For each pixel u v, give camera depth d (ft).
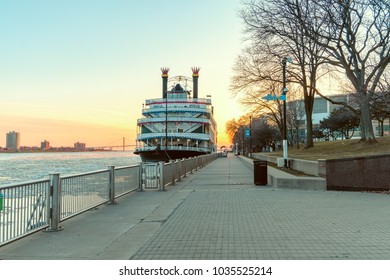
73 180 25.82
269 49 103.86
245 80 119.55
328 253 17.15
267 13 93.81
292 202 33.81
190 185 50.90
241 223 24.43
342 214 27.48
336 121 266.98
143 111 221.46
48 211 22.21
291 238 20.12
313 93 125.08
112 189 33.50
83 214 28.14
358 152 80.94
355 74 96.12
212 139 265.95
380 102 89.56
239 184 51.65
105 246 18.93
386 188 49.44
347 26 83.82
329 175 45.19
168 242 19.61
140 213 28.60
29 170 174.50
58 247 18.76
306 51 110.42
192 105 215.10
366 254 16.92
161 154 202.59
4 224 18.07
